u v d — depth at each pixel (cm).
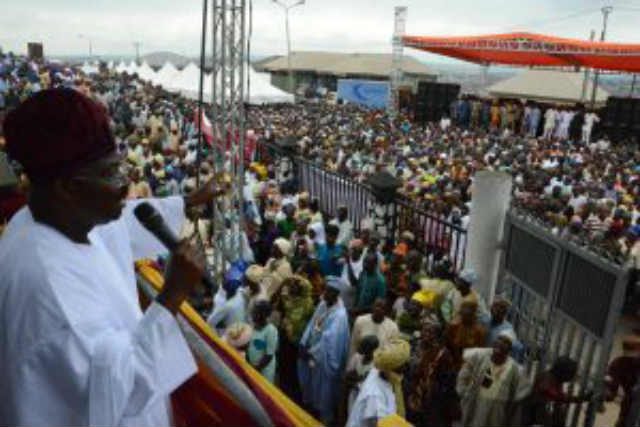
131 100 2833
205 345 211
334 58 6328
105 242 176
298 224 970
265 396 199
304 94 5628
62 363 126
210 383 201
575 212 1189
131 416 138
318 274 770
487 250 741
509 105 3216
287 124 2597
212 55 857
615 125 2866
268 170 1522
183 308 224
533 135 3088
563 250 587
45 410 127
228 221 925
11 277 133
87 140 139
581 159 2094
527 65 3838
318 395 666
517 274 688
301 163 1383
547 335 612
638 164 2095
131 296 162
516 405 563
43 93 140
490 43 2769
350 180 1134
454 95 3559
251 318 655
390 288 797
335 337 649
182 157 1625
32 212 144
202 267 143
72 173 139
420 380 598
